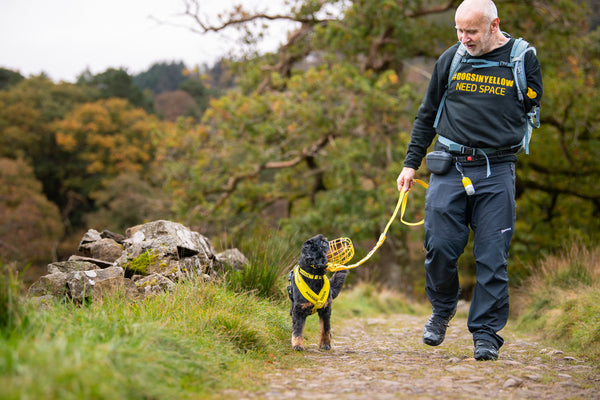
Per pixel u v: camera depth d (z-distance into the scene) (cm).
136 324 321
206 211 1708
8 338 274
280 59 1827
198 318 394
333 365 378
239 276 570
